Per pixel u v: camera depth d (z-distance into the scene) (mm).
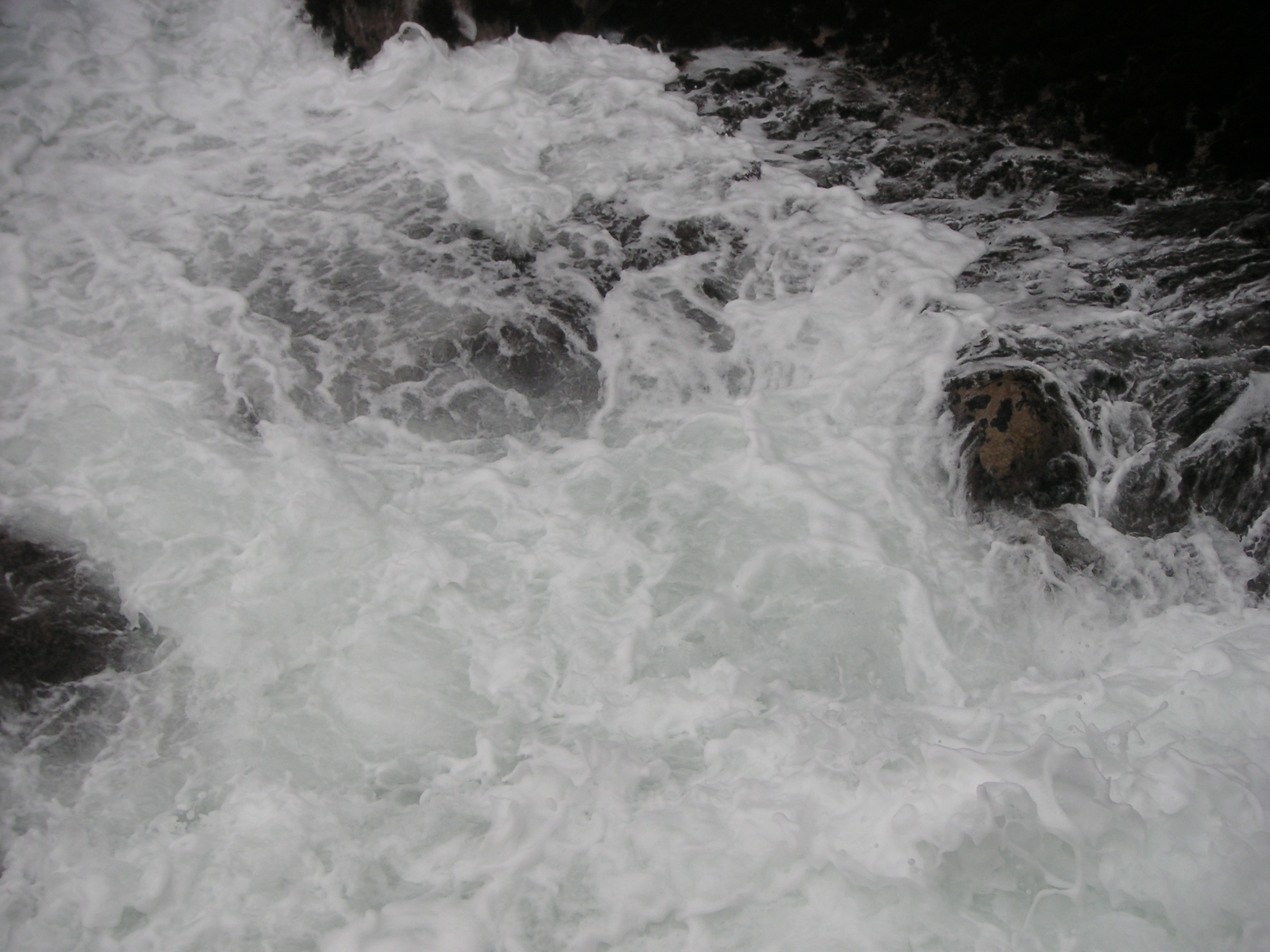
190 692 4098
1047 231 6254
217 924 3383
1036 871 3350
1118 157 6828
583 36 7879
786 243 6156
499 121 6953
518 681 4098
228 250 5883
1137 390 5152
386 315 5582
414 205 6281
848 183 6715
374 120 6988
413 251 5965
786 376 5410
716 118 7324
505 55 7305
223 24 7539
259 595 4297
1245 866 3320
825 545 4539
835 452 4938
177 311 5410
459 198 6305
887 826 3447
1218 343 5340
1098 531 4824
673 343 5531
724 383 5453
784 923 3338
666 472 4922
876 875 3359
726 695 4031
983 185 6727
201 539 4465
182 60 7273
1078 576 4684
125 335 5281
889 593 4457
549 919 3355
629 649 4184
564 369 5465
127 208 6148
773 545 4539
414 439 5180
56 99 6660
